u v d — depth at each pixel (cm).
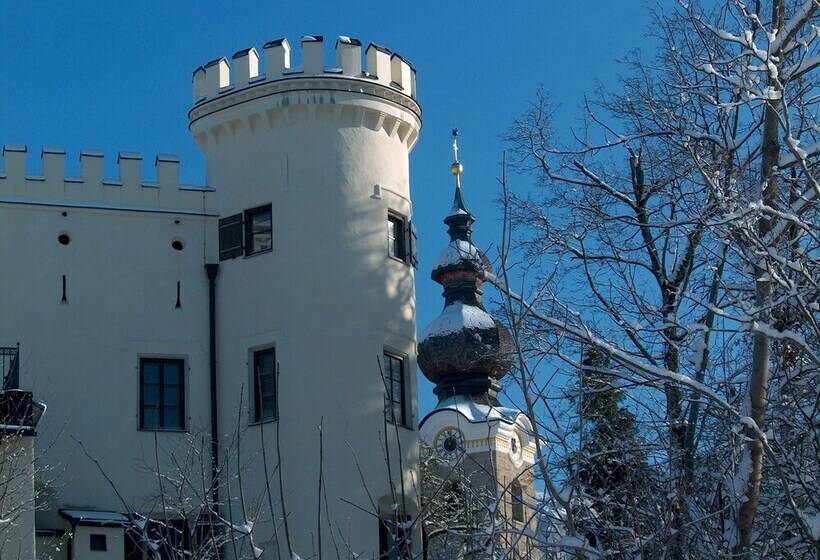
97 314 4275
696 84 2867
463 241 7619
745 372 2652
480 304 7500
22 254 4262
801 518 2102
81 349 4234
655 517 2288
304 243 4331
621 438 2581
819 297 2467
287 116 4412
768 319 2419
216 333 4359
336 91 4416
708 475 2544
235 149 4478
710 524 2377
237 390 4291
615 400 2664
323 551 4047
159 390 4281
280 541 4066
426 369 7262
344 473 4141
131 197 4397
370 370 4259
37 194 4316
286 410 4200
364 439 4188
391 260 4409
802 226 2272
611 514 2422
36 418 3678
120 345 4269
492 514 2127
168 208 4409
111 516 3988
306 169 4384
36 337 4209
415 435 4312
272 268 4334
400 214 4481
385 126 4503
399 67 4566
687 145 2684
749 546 2262
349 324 4281
